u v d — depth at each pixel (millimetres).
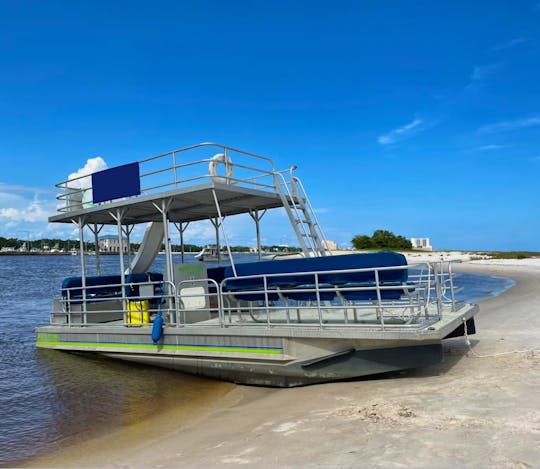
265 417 5922
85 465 5016
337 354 6922
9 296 31953
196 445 5172
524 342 9164
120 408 7113
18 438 6051
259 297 7707
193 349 8094
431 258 58625
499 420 4680
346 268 6973
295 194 9047
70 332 10289
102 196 9656
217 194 8492
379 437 4527
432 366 7605
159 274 11133
